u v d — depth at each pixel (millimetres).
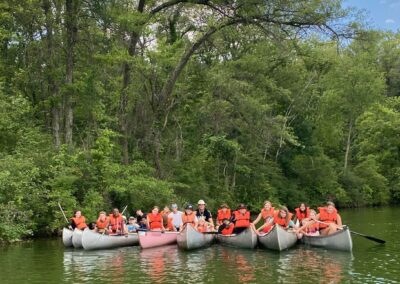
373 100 43375
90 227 19328
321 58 37594
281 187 38094
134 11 24625
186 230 16688
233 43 34719
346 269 12891
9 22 23875
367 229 22094
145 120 27266
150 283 11617
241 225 17703
